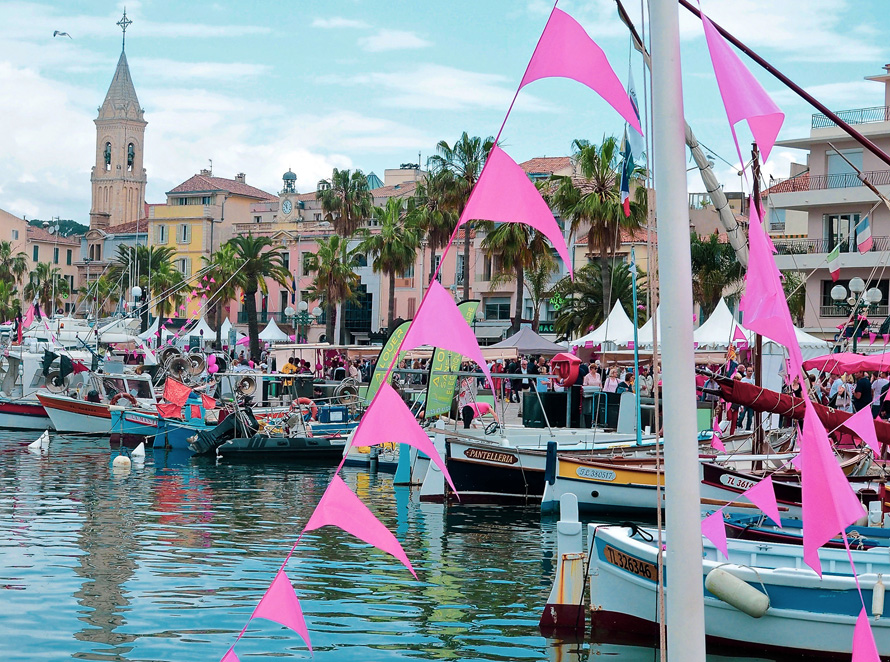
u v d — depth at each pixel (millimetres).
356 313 88188
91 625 11578
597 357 41938
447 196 62250
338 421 33406
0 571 14359
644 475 20547
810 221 50688
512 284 75500
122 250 100500
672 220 3836
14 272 126312
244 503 22031
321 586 13805
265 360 49781
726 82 4246
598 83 4086
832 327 48344
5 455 31203
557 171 77750
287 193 98250
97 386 38719
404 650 10820
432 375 24844
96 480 25734
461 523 19766
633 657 10617
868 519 14445
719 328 33844
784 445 23234
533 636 11484
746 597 10633
